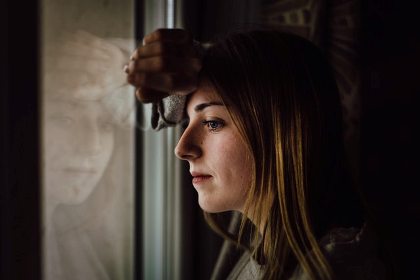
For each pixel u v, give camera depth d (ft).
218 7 3.42
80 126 2.89
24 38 1.74
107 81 2.92
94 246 3.10
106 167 3.06
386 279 2.03
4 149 1.73
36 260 1.79
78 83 2.84
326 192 2.19
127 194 3.17
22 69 1.74
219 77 2.10
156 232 3.35
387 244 2.35
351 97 3.95
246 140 2.11
